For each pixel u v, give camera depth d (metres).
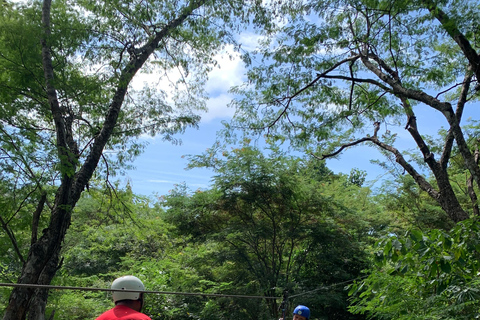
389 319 6.80
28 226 9.30
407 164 10.94
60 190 8.50
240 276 17.09
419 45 10.82
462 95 10.99
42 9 9.83
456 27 9.16
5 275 11.03
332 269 17.42
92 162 9.13
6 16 9.60
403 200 18.38
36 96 10.09
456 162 16.05
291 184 16.23
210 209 16.86
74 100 10.13
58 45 9.82
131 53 10.38
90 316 13.68
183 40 12.15
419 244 5.55
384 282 6.55
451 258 5.58
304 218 17.34
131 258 20.31
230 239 16.77
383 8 9.98
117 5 10.22
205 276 18.08
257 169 16.11
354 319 17.16
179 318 15.80
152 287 15.65
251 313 15.61
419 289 6.34
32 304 7.72
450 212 9.83
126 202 13.43
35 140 8.42
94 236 19.31
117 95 9.79
